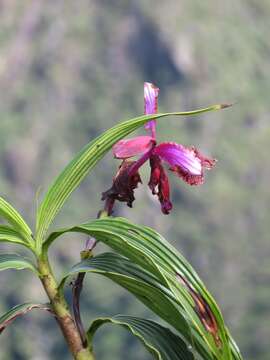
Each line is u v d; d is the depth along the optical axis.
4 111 131.50
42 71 136.75
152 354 2.80
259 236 112.12
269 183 119.94
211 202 115.88
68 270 2.89
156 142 3.01
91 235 2.80
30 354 87.31
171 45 136.75
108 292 95.62
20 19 144.12
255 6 150.00
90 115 131.88
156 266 2.66
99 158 2.83
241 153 125.25
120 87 135.75
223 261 108.06
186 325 2.75
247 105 132.25
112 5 143.12
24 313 2.86
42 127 129.00
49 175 121.81
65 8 144.25
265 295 99.25
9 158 122.38
